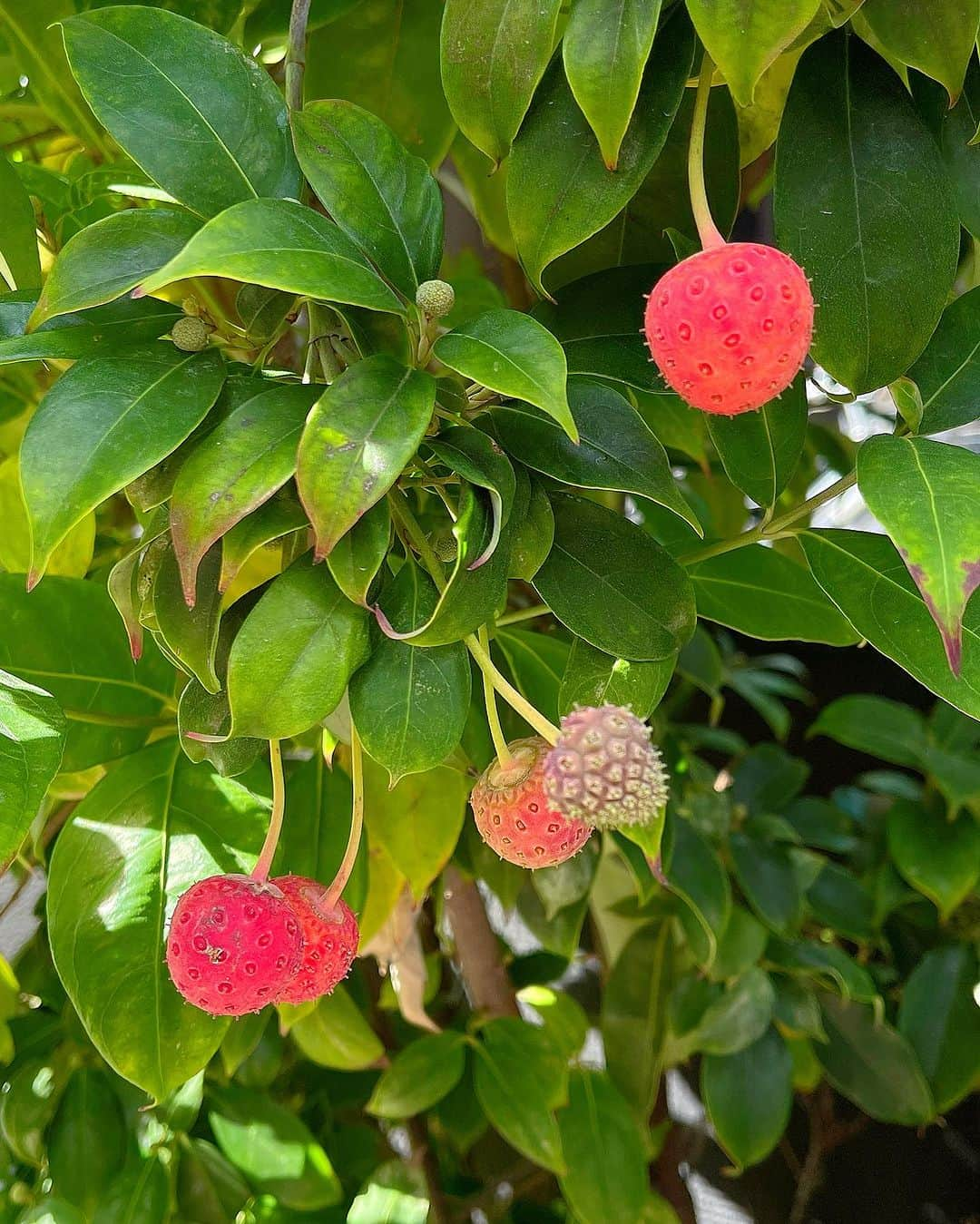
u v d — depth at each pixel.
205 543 0.21
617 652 0.25
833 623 0.35
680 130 0.29
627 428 0.25
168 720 0.33
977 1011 0.48
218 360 0.23
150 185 0.34
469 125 0.24
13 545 0.36
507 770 0.25
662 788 0.22
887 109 0.26
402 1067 0.41
